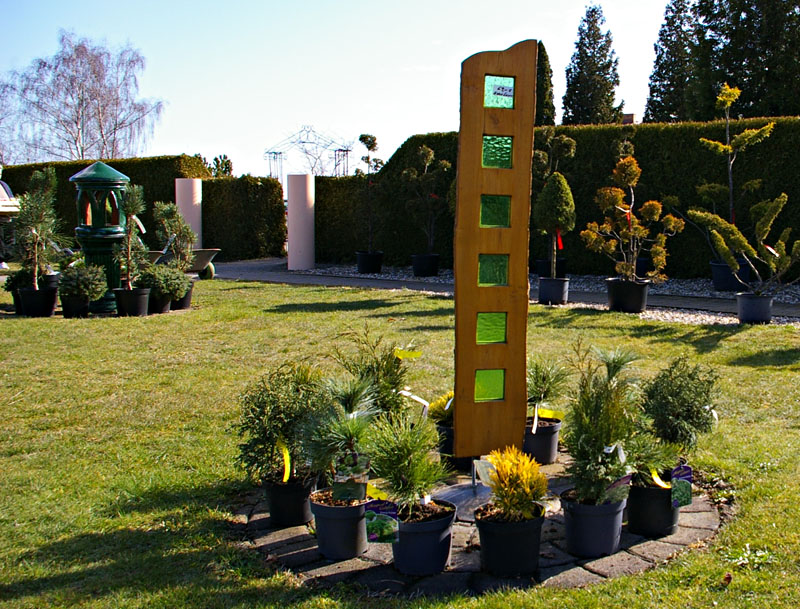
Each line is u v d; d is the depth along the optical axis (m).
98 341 8.84
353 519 3.36
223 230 22.72
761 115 24.02
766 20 23.39
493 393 3.80
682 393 3.86
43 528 3.68
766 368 6.91
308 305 11.97
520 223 3.71
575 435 3.41
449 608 2.87
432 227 17.33
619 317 10.08
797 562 3.12
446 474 3.48
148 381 6.81
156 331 9.59
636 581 3.05
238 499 4.11
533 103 3.65
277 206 23.53
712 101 24.66
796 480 4.07
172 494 4.14
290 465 3.71
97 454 4.84
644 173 15.08
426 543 3.19
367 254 17.94
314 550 3.47
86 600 2.97
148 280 11.21
